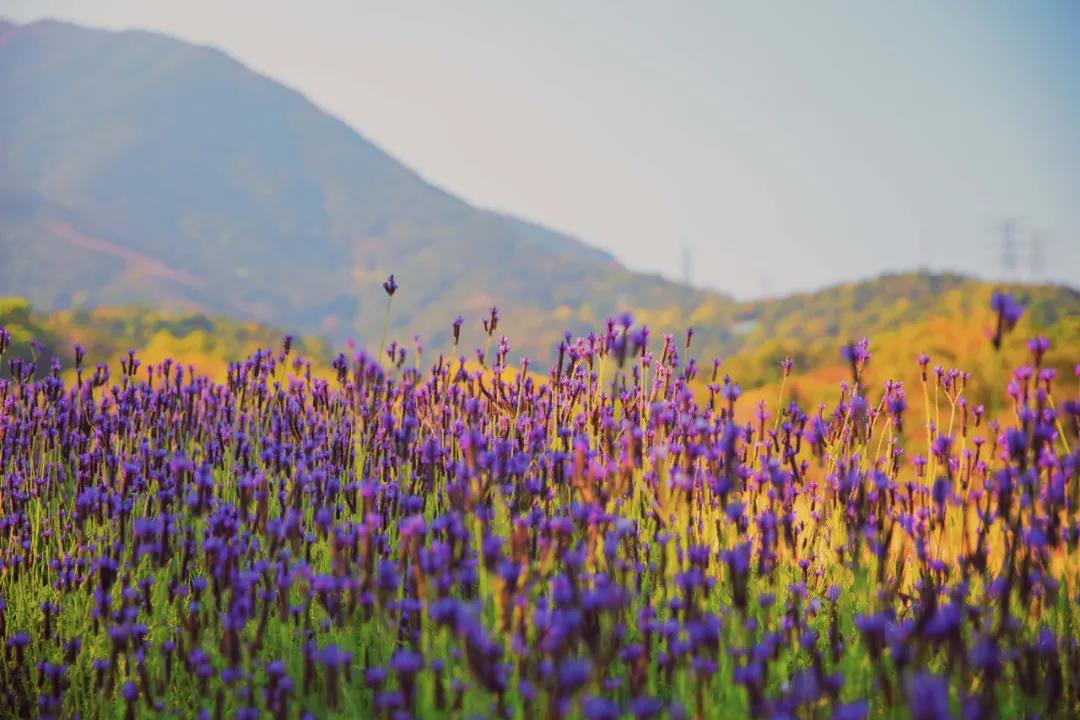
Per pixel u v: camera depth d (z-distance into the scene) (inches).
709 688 94.6
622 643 108.0
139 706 114.6
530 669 88.8
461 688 87.7
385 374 171.3
